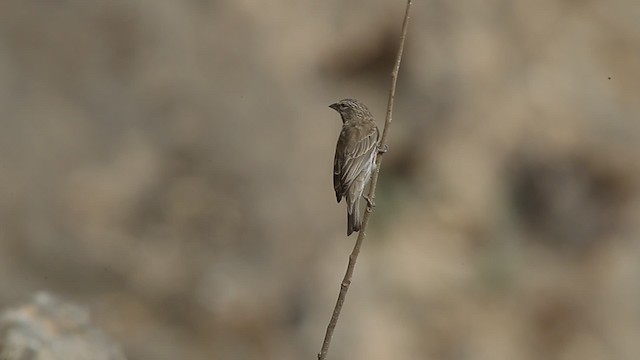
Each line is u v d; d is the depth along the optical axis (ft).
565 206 63.98
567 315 59.21
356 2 69.41
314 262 57.36
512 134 65.77
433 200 62.39
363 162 23.26
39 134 58.95
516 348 57.36
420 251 59.62
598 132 66.74
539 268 61.21
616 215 64.44
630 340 59.11
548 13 70.03
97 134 60.18
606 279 61.21
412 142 64.54
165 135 60.90
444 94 66.69
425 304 57.47
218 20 66.18
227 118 62.18
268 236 58.08
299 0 68.90
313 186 61.31
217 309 54.65
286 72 65.87
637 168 65.77
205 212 58.49
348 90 67.10
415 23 68.80
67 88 61.36
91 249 55.62
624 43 70.23
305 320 54.90
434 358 55.67
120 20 64.03
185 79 63.00
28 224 55.11
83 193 57.67
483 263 60.54
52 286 52.80
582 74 68.54
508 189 64.39
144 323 52.65
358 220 22.95
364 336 54.44
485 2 69.97
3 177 56.34
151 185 58.95
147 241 56.90
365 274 57.06
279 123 63.21
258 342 53.88
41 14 63.10
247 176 60.08
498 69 67.92
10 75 60.13
